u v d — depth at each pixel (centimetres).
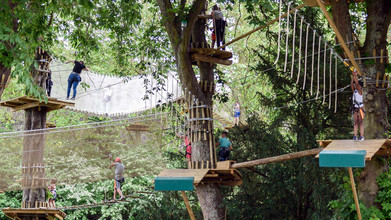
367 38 1306
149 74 1817
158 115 1488
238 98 2822
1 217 2298
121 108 1905
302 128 1664
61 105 1650
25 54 967
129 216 2319
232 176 1516
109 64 2739
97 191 2378
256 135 1691
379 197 1226
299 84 1739
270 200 1602
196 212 1888
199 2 1493
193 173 1264
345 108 1689
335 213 1295
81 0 1069
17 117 2784
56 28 1769
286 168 1603
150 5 2797
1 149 1462
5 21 968
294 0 1719
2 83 959
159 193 1981
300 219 1628
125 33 1858
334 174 1349
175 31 1555
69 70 1741
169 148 1900
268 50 1842
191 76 1536
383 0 1308
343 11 1320
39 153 1533
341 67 1662
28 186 1452
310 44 1731
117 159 1602
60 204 2350
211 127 1525
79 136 2019
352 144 1056
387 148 1173
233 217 1555
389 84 1294
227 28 2886
